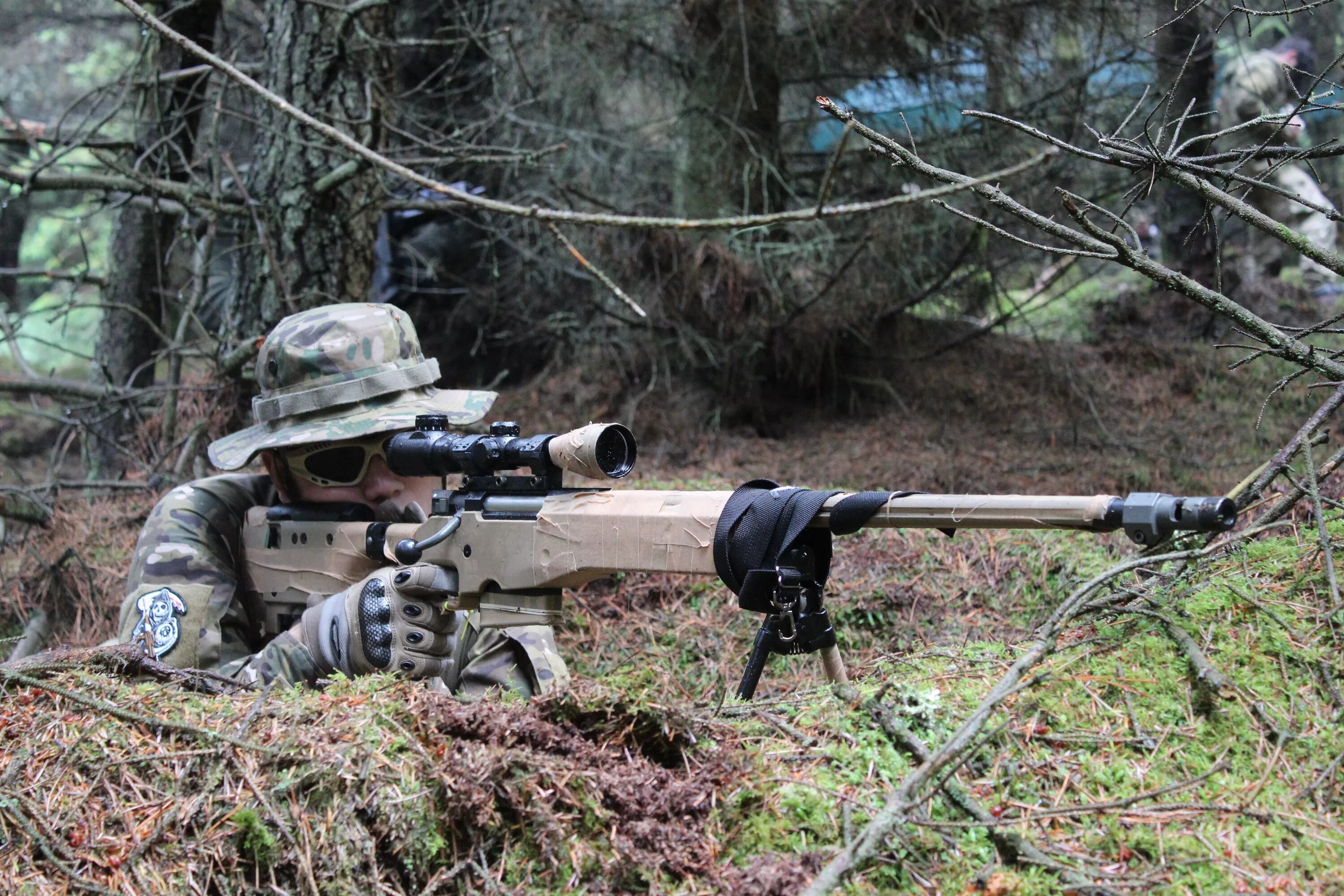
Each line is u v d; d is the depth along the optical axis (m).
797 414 7.81
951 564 4.58
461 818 2.33
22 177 5.93
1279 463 3.06
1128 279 9.28
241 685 3.05
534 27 7.94
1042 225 3.21
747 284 7.26
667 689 4.05
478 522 3.02
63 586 5.34
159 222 7.48
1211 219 3.47
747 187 7.32
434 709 2.57
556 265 7.88
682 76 8.10
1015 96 7.72
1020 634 4.00
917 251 7.59
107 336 7.59
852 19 7.43
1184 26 7.39
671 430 7.41
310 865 2.28
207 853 2.33
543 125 7.74
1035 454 6.74
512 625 3.00
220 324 7.05
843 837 2.26
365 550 3.49
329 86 6.00
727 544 2.62
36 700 2.81
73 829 2.41
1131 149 3.29
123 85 6.57
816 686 3.10
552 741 2.46
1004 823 2.25
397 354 3.78
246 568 3.79
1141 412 7.28
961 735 2.32
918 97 7.83
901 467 6.54
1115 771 2.37
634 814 2.34
